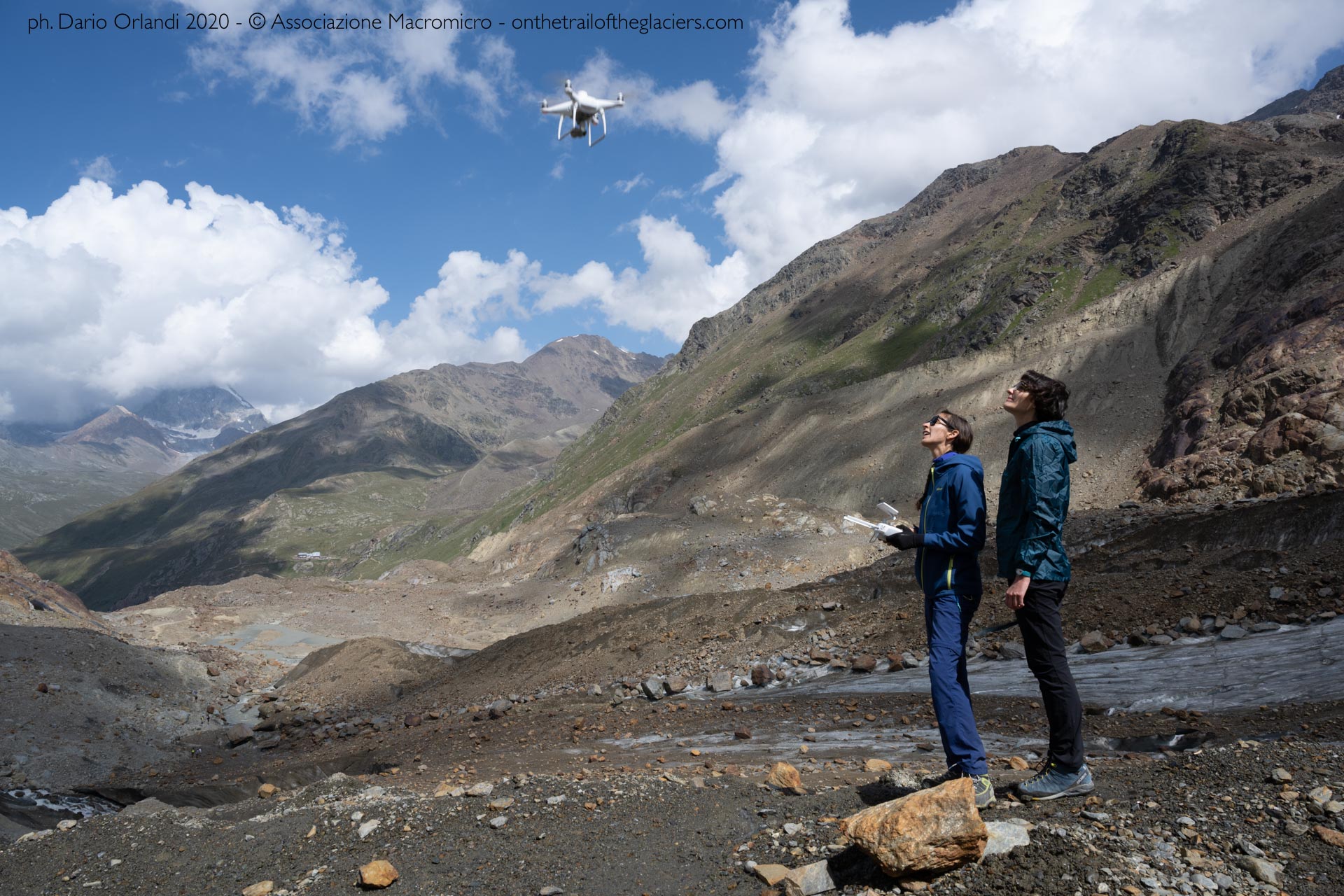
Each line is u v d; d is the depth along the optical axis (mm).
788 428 104438
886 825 3516
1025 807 4148
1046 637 4215
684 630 18172
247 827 5750
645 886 3984
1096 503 57625
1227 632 10523
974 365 91938
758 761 8117
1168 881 3164
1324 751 4223
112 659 21156
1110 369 76688
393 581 67938
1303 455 43562
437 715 16672
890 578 18766
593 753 9867
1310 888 3021
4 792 13727
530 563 78438
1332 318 52688
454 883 4312
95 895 5039
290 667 26516
